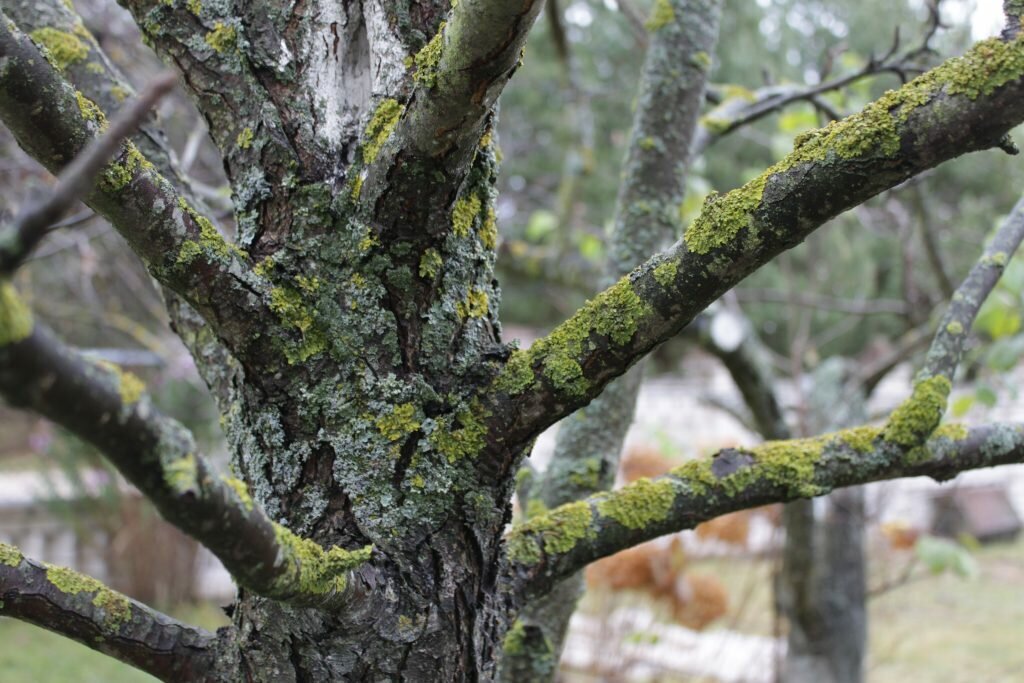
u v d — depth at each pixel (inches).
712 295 50.4
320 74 53.6
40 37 60.1
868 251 243.3
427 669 51.8
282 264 52.2
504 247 120.6
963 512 285.1
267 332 51.8
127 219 50.1
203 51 53.9
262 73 53.6
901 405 56.7
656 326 50.8
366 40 53.9
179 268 50.8
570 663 169.0
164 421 43.8
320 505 52.1
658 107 72.2
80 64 60.0
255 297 51.5
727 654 179.9
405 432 52.2
